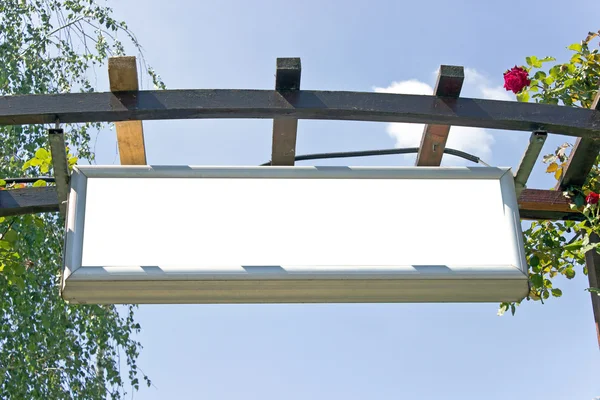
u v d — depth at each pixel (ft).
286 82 9.97
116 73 9.74
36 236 22.90
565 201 12.18
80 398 25.32
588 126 10.34
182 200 9.95
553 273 14.66
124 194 9.93
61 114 9.79
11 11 26.53
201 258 9.64
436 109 10.14
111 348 27.02
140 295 9.77
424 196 10.19
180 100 9.91
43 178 12.35
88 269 9.46
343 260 9.76
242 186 10.08
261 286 9.72
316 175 10.18
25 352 23.90
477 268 9.79
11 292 22.90
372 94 10.09
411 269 9.74
